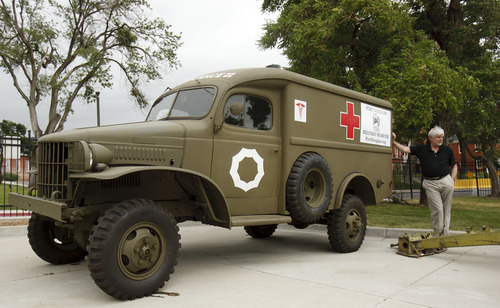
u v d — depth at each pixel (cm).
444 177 620
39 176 441
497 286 431
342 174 636
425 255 586
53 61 2575
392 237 751
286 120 559
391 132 763
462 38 1256
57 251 522
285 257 586
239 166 511
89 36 2414
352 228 615
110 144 413
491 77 1238
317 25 1100
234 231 845
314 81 599
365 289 418
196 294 402
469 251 618
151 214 397
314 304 371
